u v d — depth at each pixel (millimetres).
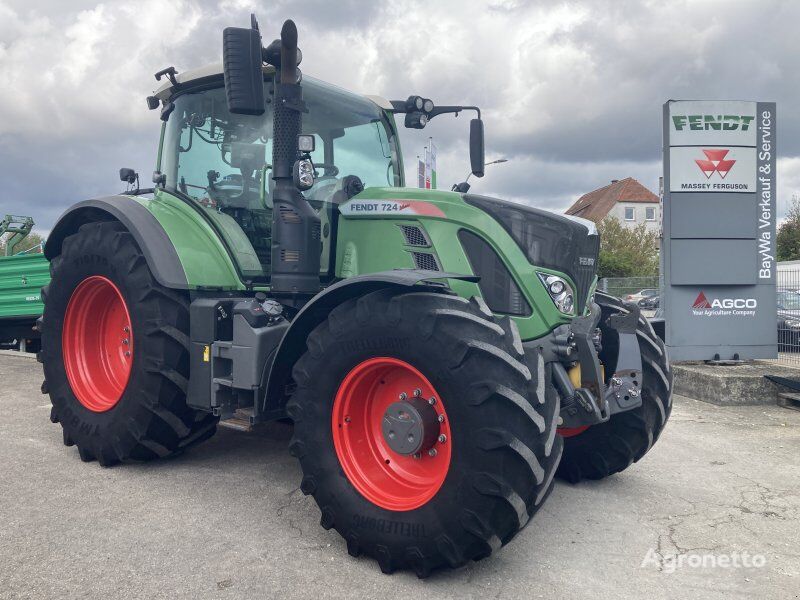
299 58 3572
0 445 4500
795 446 5043
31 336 8461
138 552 2840
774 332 8273
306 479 2982
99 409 4094
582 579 2727
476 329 2668
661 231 8758
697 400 7141
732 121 8156
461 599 2533
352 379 2916
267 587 2568
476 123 4516
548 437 2639
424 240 3461
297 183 3496
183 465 4141
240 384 3416
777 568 2859
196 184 4273
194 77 4199
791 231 34438
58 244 4727
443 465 2789
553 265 3273
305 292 3609
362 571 2750
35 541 2924
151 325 3760
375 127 4461
